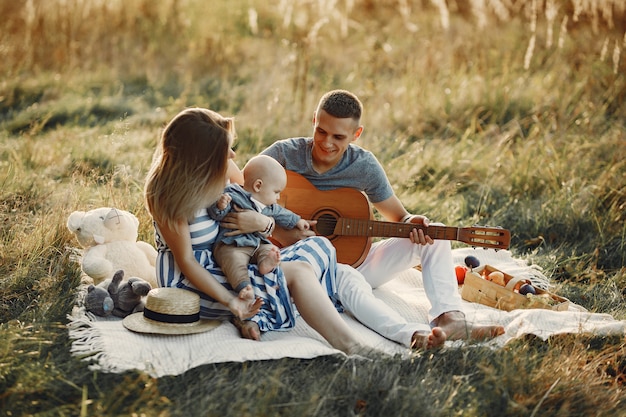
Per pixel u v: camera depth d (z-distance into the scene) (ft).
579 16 30.91
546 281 14.61
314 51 29.45
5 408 9.20
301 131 23.02
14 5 30.71
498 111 24.59
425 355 10.98
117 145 17.69
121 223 12.48
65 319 11.49
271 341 10.92
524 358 10.72
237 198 11.43
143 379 9.69
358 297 11.98
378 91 25.91
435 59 28.09
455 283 12.44
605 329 11.87
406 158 21.03
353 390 9.84
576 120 23.44
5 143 20.70
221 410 9.29
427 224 12.71
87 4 30.53
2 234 14.05
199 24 33.30
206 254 11.26
